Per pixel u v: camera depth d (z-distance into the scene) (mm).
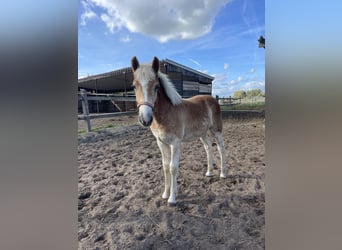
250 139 3066
